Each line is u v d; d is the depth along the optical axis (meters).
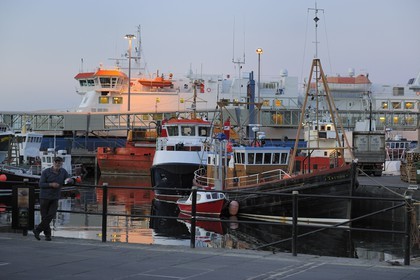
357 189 35.47
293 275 10.94
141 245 14.41
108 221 32.53
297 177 32.41
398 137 83.56
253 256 13.03
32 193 15.33
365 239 28.11
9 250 13.34
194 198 14.34
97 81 87.00
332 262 12.38
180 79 89.69
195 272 11.16
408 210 12.46
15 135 57.66
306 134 56.78
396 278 10.70
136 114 81.62
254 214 34.25
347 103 89.06
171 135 49.38
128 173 75.00
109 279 10.40
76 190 54.56
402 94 93.56
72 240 15.01
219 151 37.56
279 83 88.56
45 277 10.45
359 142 57.44
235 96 85.81
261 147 37.19
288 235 28.86
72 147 83.75
